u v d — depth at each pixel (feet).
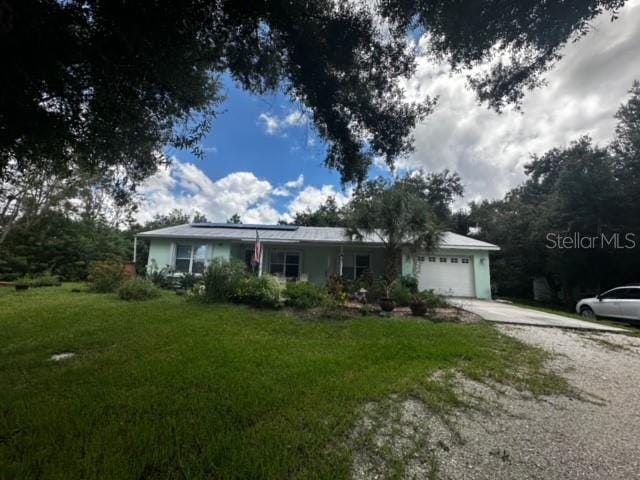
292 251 49.44
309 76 11.98
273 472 6.48
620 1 8.18
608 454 7.75
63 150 11.96
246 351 15.14
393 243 37.88
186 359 13.71
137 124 12.07
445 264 46.16
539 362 15.55
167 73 10.31
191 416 8.69
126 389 10.46
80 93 9.66
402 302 31.63
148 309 25.75
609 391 12.05
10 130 9.49
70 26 7.84
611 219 45.11
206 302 29.37
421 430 8.71
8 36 7.02
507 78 11.93
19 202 51.85
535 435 8.63
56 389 10.36
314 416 8.97
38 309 25.31
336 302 28.81
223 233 48.47
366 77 12.03
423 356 15.40
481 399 10.95
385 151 13.65
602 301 32.45
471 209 90.17
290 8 9.75
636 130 44.29
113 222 66.59
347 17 10.37
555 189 54.03
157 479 6.22
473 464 7.23
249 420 8.65
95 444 7.14
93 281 40.24
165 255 46.88
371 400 10.43
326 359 14.38
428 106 13.29
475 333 20.86
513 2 8.63
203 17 9.23
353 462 7.16
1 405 9.11
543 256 56.18
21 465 6.38
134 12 8.16
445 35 10.27
